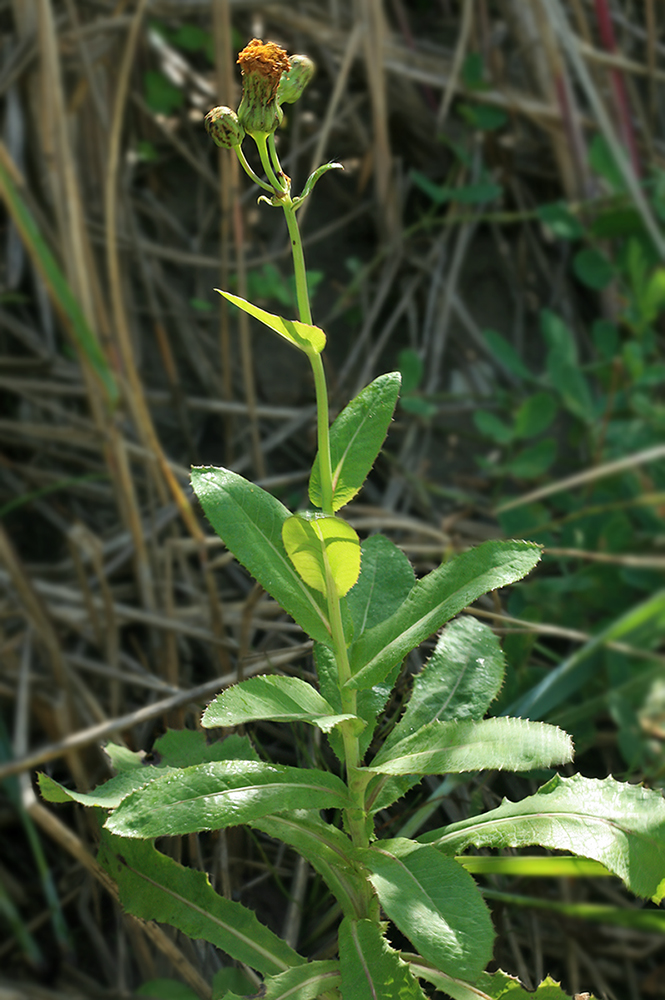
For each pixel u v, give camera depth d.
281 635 0.97
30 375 1.26
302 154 1.44
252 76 0.76
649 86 1.56
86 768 0.95
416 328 1.38
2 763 0.91
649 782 0.95
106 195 1.06
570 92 1.45
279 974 0.79
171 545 1.09
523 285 1.47
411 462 1.29
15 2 1.27
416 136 1.50
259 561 0.79
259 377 1.33
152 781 0.77
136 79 1.39
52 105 1.05
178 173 1.43
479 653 0.84
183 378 1.31
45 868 0.89
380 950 0.78
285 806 0.78
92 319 1.09
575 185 1.48
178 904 0.81
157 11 1.33
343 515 1.16
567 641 1.03
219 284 1.36
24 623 1.04
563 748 0.76
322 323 1.37
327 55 1.49
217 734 0.90
